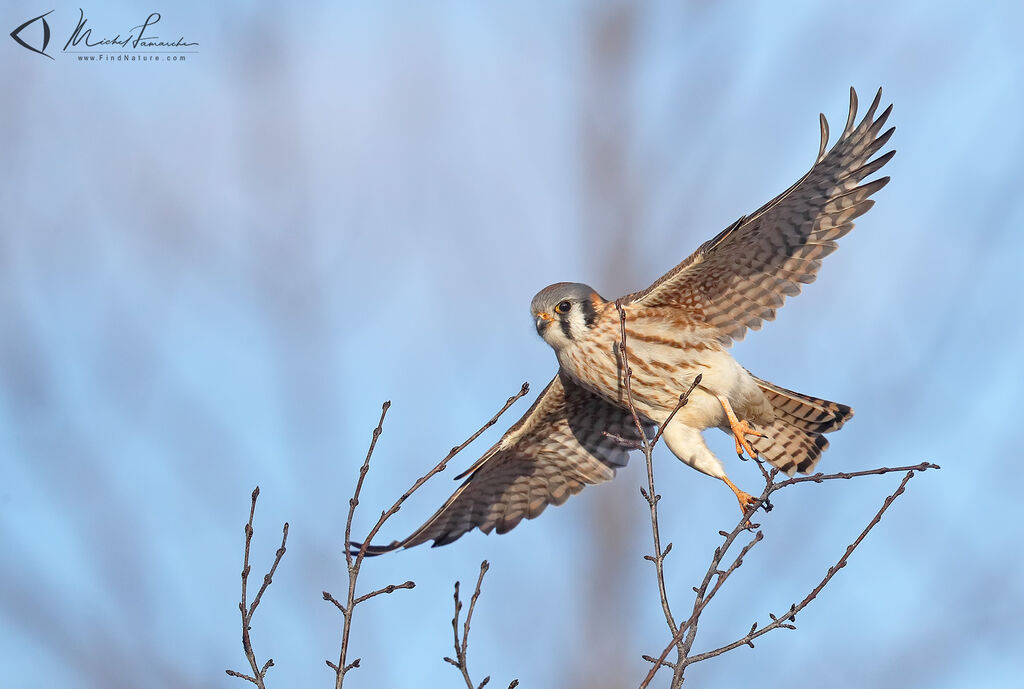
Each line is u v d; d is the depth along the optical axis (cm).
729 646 740
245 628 725
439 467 785
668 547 749
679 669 734
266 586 732
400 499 773
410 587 741
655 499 754
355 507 759
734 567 742
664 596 742
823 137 955
